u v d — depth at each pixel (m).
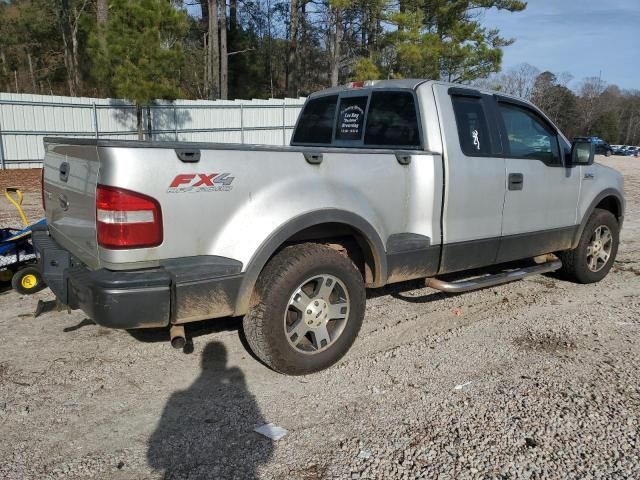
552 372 3.90
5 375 3.76
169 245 3.11
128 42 16.67
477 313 5.13
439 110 4.42
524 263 6.66
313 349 3.79
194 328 4.61
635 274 6.59
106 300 2.97
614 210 6.35
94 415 3.31
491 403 3.47
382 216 4.02
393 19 23.00
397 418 3.30
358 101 5.07
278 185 3.46
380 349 4.30
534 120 5.19
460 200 4.46
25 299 5.24
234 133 23.50
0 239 5.53
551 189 5.27
